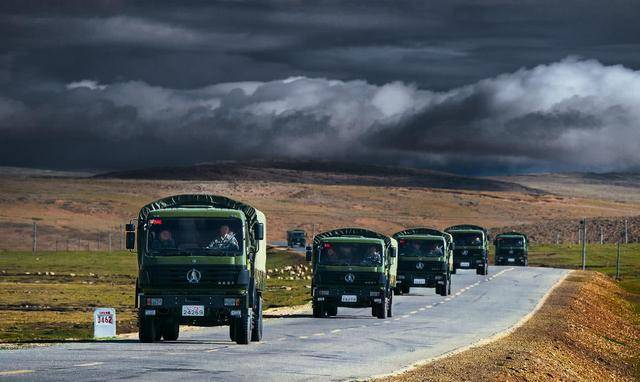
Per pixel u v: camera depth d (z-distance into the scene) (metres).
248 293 54.78
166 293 54.38
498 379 43.78
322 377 38.69
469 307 102.69
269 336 63.22
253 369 40.81
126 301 140.62
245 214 56.09
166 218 54.88
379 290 85.00
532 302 113.75
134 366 40.34
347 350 53.06
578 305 117.50
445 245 122.25
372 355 50.41
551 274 185.75
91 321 102.31
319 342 58.31
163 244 54.50
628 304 157.25
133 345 53.50
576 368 62.34
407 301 112.19
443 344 59.62
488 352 55.72
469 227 172.25
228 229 54.84
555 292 135.38
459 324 79.12
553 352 65.38
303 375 39.22
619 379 67.38
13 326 92.25
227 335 64.06
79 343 55.69
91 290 166.12
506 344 62.56
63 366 39.75
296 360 45.75
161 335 58.97
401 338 63.34
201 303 54.16
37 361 42.00
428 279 121.31
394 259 93.06
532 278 170.75
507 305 107.62
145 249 54.56
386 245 87.75
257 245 57.44
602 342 87.75
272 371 40.28
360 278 85.19
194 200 56.53
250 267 55.56
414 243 122.06
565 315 99.88
